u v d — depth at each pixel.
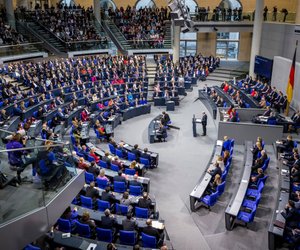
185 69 31.62
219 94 26.48
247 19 31.34
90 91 25.30
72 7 35.97
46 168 8.71
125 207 10.83
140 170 14.44
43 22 30.81
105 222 9.80
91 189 11.67
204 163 16.44
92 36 31.77
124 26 34.41
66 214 10.22
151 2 39.66
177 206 12.73
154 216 11.16
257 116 19.38
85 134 18.02
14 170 8.29
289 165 13.79
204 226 11.48
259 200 11.62
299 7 24.95
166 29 34.41
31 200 8.25
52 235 9.34
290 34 24.55
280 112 21.97
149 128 19.84
